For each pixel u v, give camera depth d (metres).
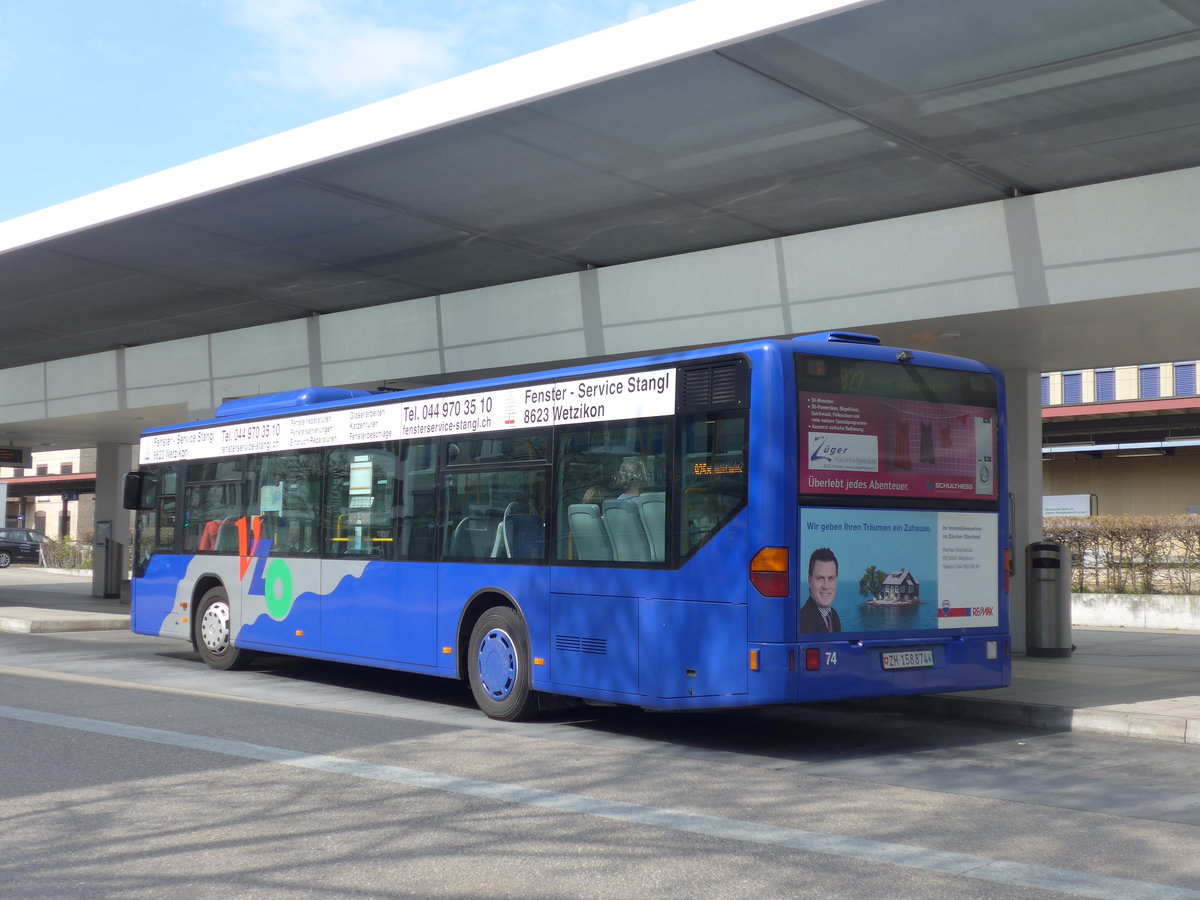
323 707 11.41
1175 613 21.11
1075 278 11.49
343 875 5.57
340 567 12.59
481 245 15.32
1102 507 42.97
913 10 8.77
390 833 6.36
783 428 8.73
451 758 8.63
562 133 11.38
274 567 13.59
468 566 11.04
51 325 20.88
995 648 9.78
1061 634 15.34
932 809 7.04
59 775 7.87
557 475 10.27
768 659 8.57
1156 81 9.74
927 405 9.53
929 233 12.36
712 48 9.47
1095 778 8.08
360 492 12.49
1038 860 5.86
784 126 11.02
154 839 6.23
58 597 29.83
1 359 24.55
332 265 16.50
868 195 12.80
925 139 11.12
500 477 10.84
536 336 15.92
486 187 13.02
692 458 9.19
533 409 10.59
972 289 12.09
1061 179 12.04
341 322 18.61
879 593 9.11
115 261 16.55
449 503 11.38
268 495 13.84
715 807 7.05
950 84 9.98
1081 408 38.16
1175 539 22.16
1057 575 15.38
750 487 8.74
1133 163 11.54
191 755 8.62
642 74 10.00
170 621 15.34
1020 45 9.27
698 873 5.61
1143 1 8.55
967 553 9.67
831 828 6.53
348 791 7.42
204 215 14.33
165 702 11.38
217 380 20.64
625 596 9.52
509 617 10.59
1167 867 5.74
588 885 5.41
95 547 29.66
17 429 26.70
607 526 9.77
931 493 9.48
